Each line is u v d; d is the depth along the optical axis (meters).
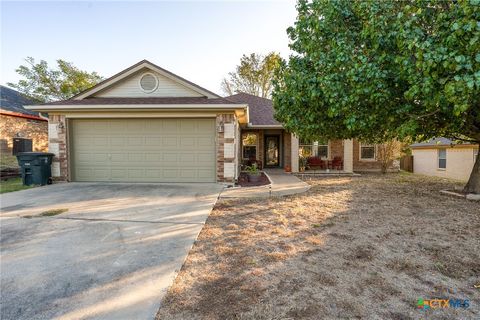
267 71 25.53
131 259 2.92
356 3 5.06
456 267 2.84
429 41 3.61
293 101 6.33
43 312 2.00
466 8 3.16
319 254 3.17
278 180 9.10
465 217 4.71
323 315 2.02
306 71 5.95
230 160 7.90
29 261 2.87
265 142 14.75
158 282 2.45
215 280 2.52
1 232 3.77
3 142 11.17
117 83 8.92
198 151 8.09
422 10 3.92
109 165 8.26
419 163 15.83
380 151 12.93
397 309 2.11
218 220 4.56
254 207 5.50
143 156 8.19
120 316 1.96
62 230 3.87
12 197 6.08
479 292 2.37
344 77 5.10
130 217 4.55
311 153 13.44
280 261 2.96
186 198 6.04
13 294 2.24
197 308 2.08
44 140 13.28
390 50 4.63
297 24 6.04
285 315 2.01
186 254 3.08
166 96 8.93
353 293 2.33
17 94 16.75
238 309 2.07
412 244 3.49
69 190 6.95
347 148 12.19
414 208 5.42
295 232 3.97
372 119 5.20
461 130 6.23
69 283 2.42
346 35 5.28
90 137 8.27
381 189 7.88
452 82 3.41
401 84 4.66
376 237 3.75
